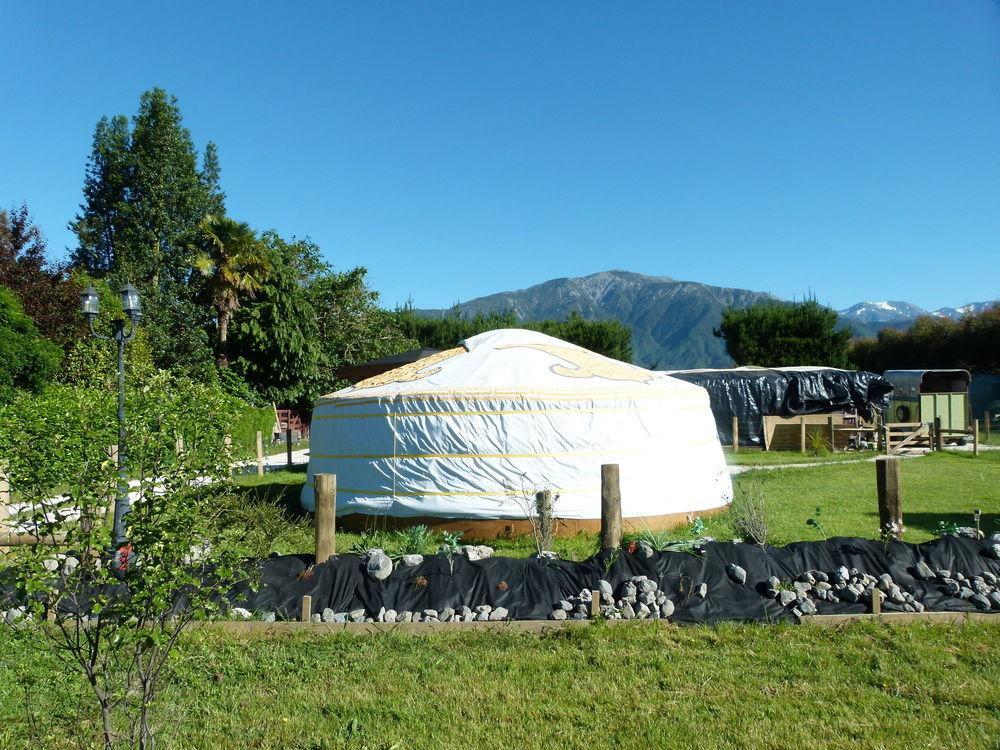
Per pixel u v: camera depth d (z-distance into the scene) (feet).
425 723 12.71
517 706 13.28
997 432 87.45
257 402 86.69
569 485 29.53
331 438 33.78
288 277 95.61
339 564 18.98
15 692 12.93
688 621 17.40
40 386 49.11
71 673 12.61
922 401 76.43
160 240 108.78
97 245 109.09
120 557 10.33
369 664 15.17
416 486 30.30
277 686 14.19
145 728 10.46
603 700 13.48
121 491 10.24
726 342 136.56
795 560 19.35
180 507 10.04
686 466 32.32
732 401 70.44
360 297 111.04
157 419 11.00
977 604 18.03
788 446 68.08
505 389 30.40
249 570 16.61
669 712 12.96
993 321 126.41
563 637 16.57
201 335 88.53
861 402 71.92
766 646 15.85
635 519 29.86
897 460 22.39
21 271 64.59
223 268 89.51
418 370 35.29
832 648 15.66
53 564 12.31
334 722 12.76
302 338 93.91
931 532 27.66
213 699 13.47
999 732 12.01
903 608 17.80
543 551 22.36
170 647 10.44
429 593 18.29
